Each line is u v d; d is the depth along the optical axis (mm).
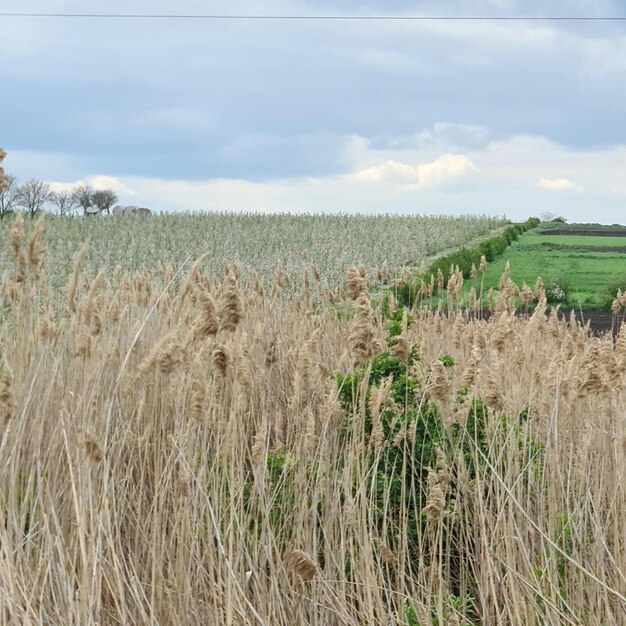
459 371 8445
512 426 6031
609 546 6223
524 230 65312
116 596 4625
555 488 6051
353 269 6039
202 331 5273
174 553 5375
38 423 5480
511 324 10422
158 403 6621
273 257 29156
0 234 29578
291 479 6250
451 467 6129
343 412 6391
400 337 5977
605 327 20719
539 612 5008
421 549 5496
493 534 5398
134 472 6078
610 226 73688
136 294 9969
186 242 33312
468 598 5566
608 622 5160
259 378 7629
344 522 5609
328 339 9805
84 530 4328
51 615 4598
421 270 13906
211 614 4961
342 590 5246
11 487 4684
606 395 6516
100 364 5562
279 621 4957
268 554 5012
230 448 5805
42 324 6133
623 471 5941
